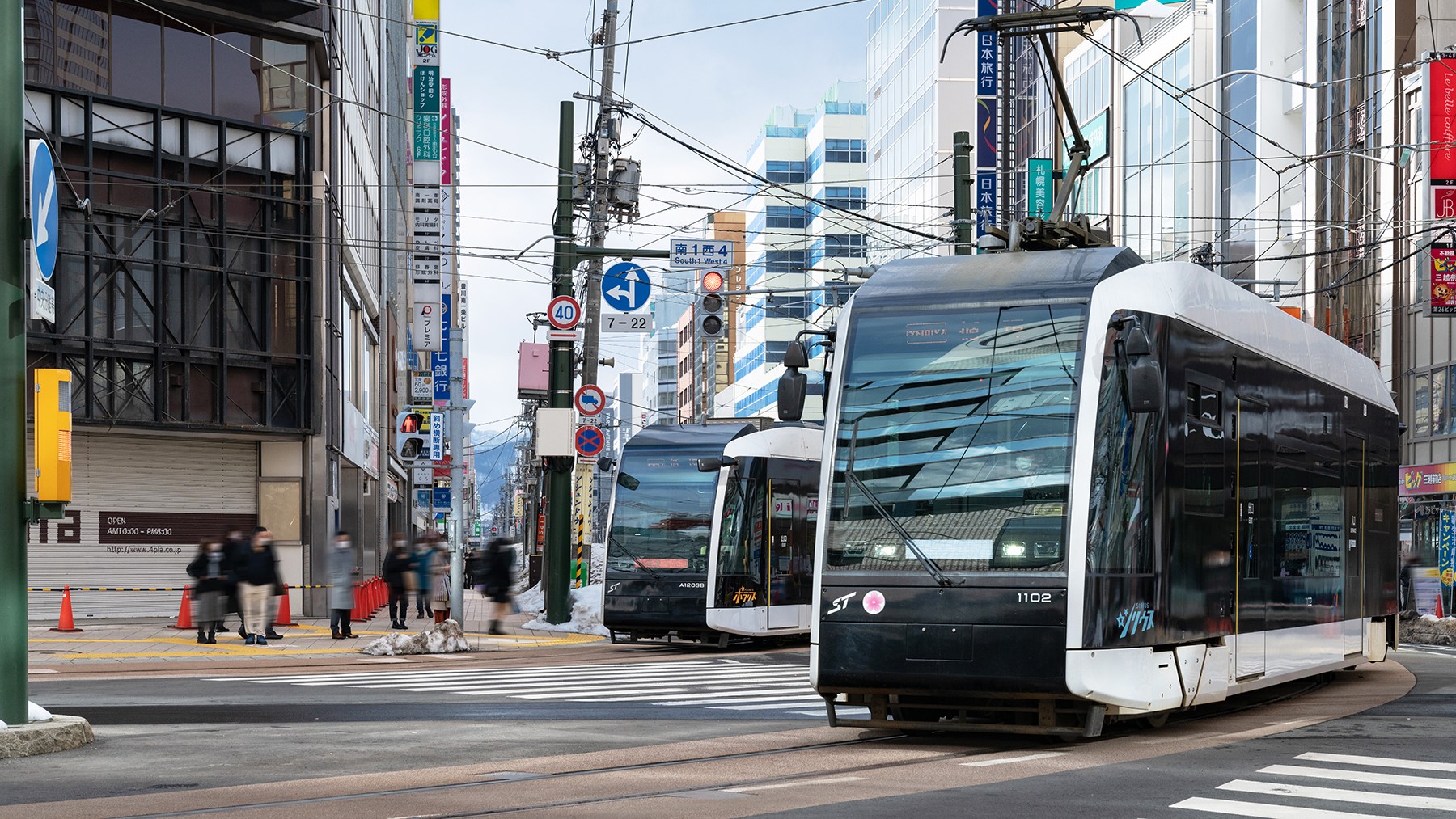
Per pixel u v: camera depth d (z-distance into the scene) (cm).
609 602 2762
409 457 3200
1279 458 1614
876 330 1303
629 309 3102
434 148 3803
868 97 10062
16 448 1212
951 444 1246
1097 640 1188
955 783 1020
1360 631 1938
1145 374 1206
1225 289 1495
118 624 3241
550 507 3369
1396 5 4800
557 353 3294
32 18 3173
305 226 3612
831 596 1253
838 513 1267
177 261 3366
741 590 2692
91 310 3216
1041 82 7556
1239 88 5809
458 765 1130
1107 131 6756
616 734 1356
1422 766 1116
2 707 1198
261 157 3544
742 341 12200
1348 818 877
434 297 3731
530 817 866
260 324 3522
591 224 3453
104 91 3288
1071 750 1216
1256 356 1559
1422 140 4241
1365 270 5031
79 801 935
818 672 1251
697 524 2725
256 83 3547
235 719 1491
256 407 3503
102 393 3244
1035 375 1237
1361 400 2011
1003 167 5972
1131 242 6588
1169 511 1300
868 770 1089
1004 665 1190
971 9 8156
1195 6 6075
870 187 9944
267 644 2752
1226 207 5881
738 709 1647
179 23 3412
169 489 3441
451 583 3056
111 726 1409
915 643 1217
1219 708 1628
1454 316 4203
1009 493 1216
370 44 5612
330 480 3719
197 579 2709
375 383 5647
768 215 11256
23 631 1221
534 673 2175
